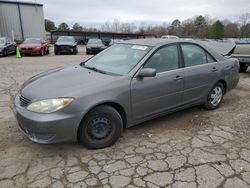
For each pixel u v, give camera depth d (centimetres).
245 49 852
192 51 430
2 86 665
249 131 391
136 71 347
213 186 260
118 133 339
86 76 345
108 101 316
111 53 416
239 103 533
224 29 5916
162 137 367
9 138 356
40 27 2914
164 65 383
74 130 299
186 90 412
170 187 257
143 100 354
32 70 963
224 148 336
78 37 4522
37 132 288
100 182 264
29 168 286
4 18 2695
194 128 400
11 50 1762
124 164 296
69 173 278
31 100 301
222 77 473
